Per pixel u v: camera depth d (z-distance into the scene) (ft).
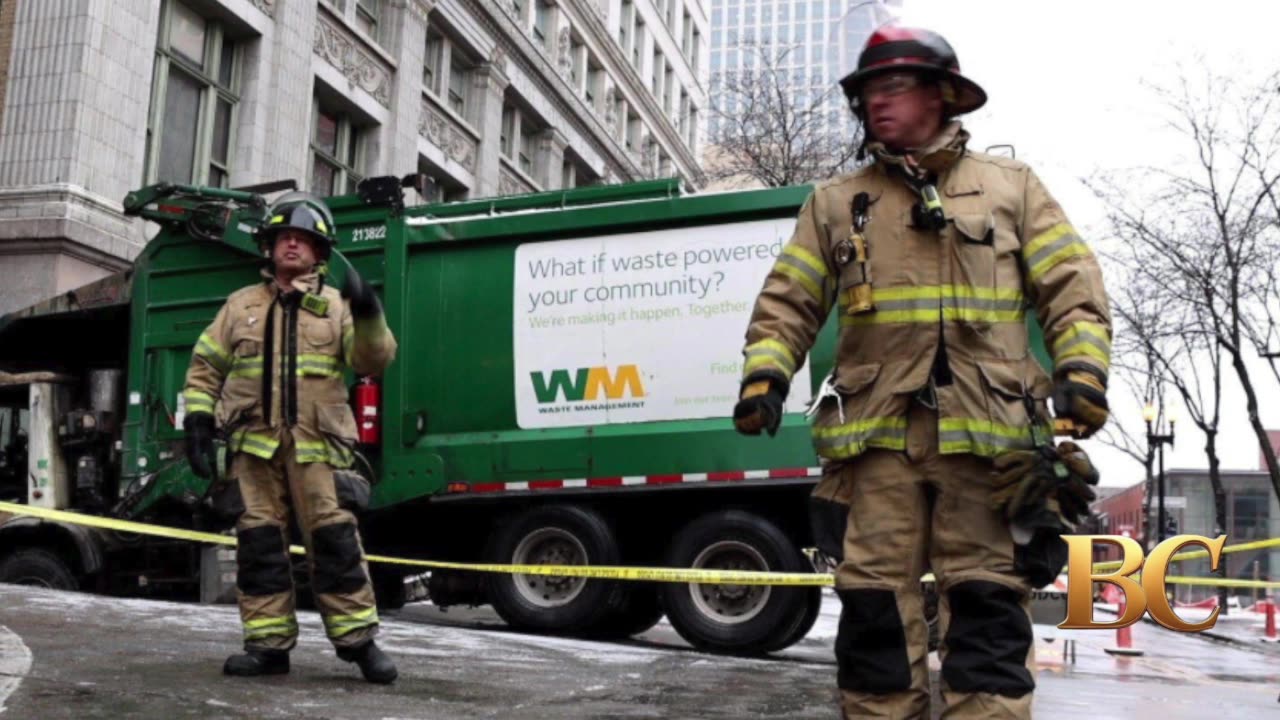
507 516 29.86
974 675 9.33
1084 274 9.84
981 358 9.76
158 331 33.71
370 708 14.12
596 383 28.99
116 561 33.81
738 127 96.37
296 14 66.90
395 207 30.86
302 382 15.69
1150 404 102.58
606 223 29.19
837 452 9.95
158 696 14.01
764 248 27.96
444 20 85.35
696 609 27.63
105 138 52.65
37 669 15.46
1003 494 9.46
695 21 155.33
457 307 30.37
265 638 15.98
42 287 49.67
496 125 93.61
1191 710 21.62
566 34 108.27
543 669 19.30
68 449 34.55
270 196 38.78
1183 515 186.39
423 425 30.27
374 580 34.22
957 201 10.07
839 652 9.94
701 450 27.76
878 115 10.24
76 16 51.85
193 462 15.65
